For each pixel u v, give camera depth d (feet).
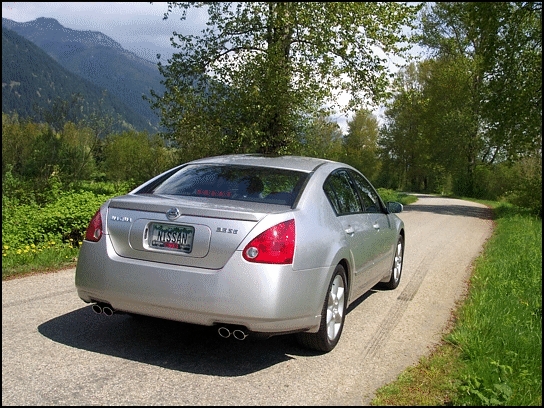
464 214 85.76
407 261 32.71
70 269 24.89
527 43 88.28
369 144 284.41
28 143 120.47
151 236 13.55
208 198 14.65
